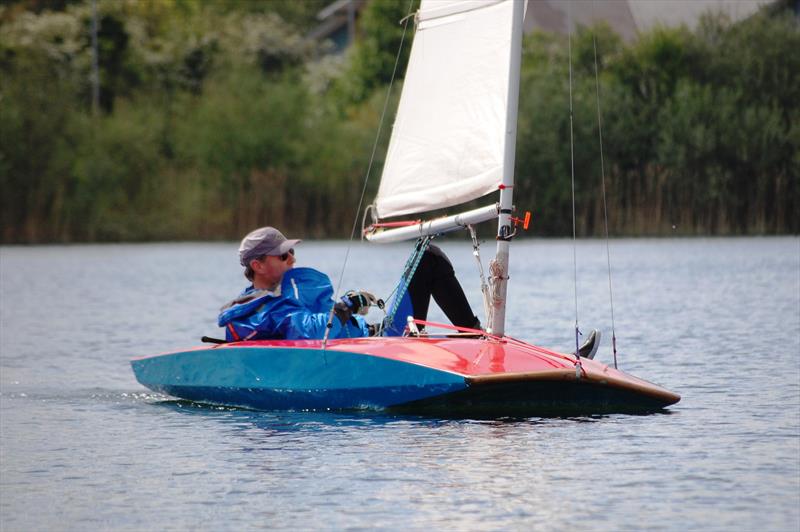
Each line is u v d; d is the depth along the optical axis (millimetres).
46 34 193625
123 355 44125
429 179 30156
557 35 144375
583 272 85188
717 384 34062
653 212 128625
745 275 78875
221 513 20500
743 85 128250
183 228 154125
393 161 30953
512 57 28984
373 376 28641
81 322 57500
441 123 30016
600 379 28484
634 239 129625
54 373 38875
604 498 21000
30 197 153000
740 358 40156
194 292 76750
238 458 24562
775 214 124562
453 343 29609
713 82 129625
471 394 28109
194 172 157125
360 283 75500
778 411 29203
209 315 60969
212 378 31094
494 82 29188
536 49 146750
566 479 22328
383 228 31797
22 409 31391
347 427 27547
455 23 29984
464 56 29766
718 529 19219
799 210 124250
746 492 21328
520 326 51156
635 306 60000
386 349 29016
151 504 21156
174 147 161625
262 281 31234
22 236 152625
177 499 21453
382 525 19594
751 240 119938
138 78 196625
